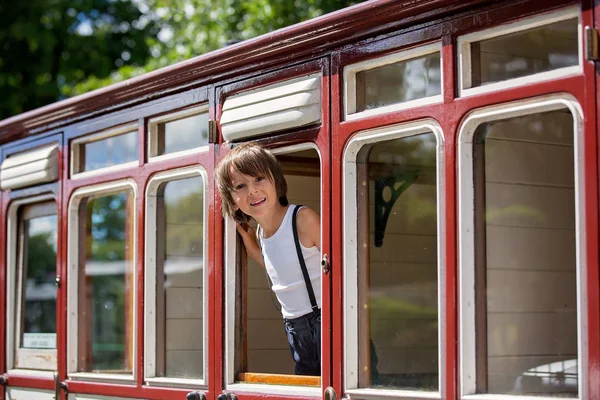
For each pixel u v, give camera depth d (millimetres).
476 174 3955
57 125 6273
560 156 4164
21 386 6492
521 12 3783
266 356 5285
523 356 3992
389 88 4262
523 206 4062
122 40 18125
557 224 4156
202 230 5188
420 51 4125
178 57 11445
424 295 4598
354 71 4395
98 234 7969
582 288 3514
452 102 3984
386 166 4461
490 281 3963
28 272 6676
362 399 4227
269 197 4602
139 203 5523
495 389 3908
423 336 4582
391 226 4496
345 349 4297
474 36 3939
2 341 6711
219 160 5016
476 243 3938
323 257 4414
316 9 9312
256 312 5277
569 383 3922
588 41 3551
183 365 5227
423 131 4094
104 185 5828
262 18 9766
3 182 6695
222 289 4941
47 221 6562
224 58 4957
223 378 4891
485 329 3926
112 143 5875
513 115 3812
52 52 16922
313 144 4531
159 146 5500
